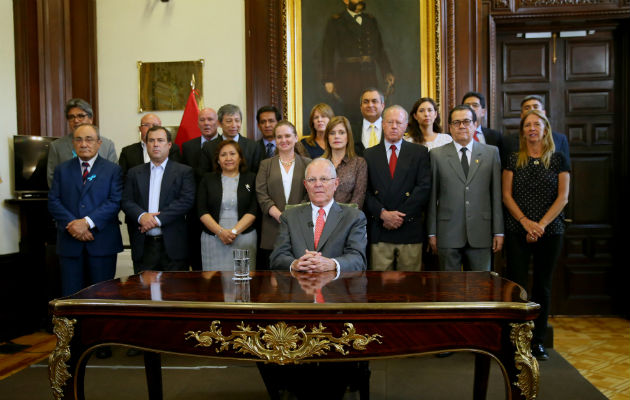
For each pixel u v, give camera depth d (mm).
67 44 5004
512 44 4961
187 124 4688
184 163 4027
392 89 4902
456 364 3283
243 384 2939
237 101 4992
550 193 3303
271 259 2623
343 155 3389
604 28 4852
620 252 4902
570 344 3887
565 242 4961
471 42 4836
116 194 3512
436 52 4840
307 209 2664
